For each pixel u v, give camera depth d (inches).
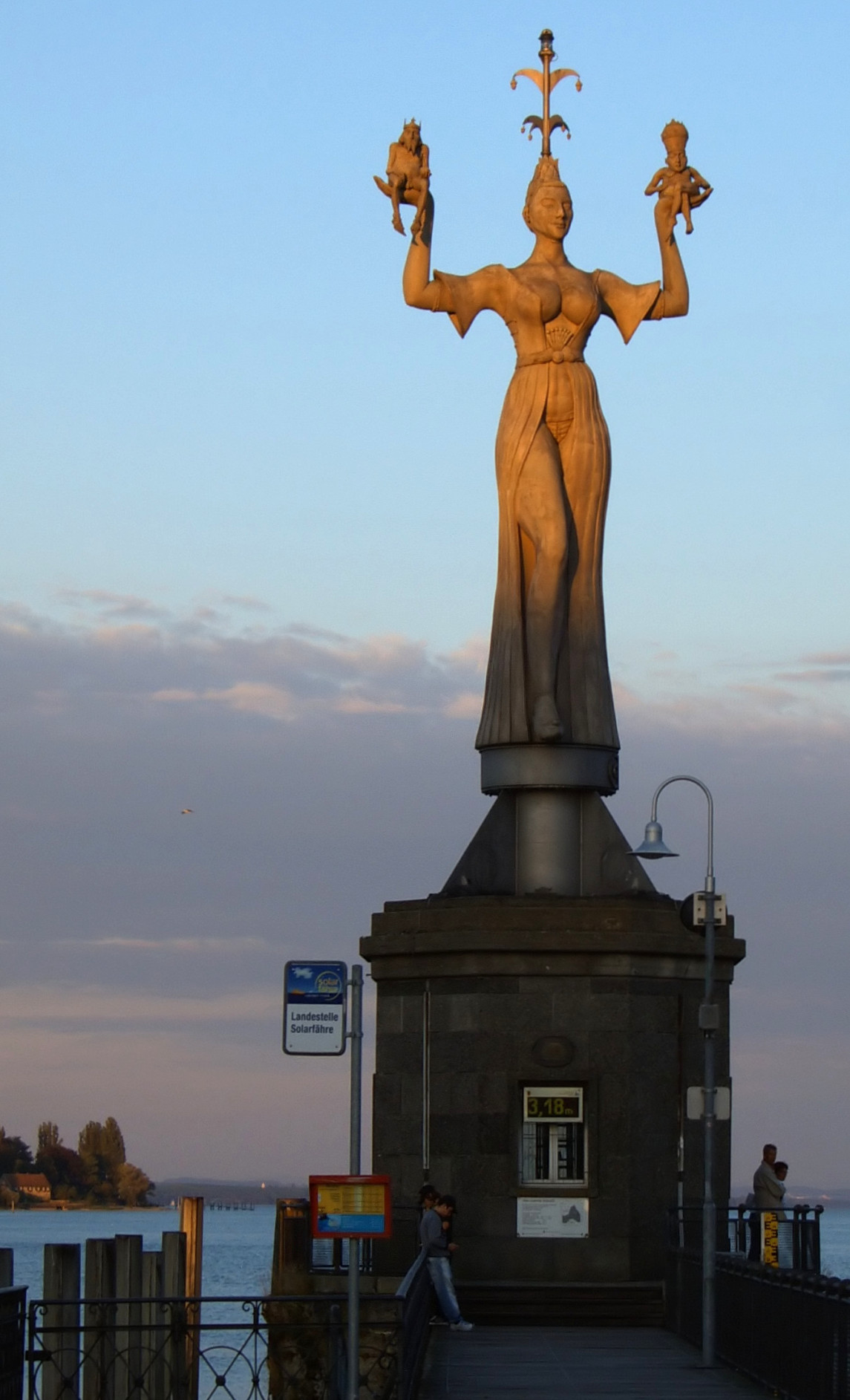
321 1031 745.6
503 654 1364.4
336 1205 730.2
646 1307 1208.2
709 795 1104.8
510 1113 1253.7
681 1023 1280.8
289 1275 1236.5
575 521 1374.3
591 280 1393.9
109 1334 1078.4
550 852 1347.2
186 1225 1595.7
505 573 1371.8
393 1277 1233.4
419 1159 1263.5
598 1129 1248.2
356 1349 725.9
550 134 1424.7
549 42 1432.1
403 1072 1280.8
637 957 1264.8
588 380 1381.6
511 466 1366.9
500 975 1263.5
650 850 1097.4
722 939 1293.1
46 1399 1076.5
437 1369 973.8
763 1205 1304.1
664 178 1400.1
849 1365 753.0
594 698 1362.0
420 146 1379.2
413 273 1370.6
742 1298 954.7
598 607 1379.2
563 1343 1098.1
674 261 1392.7
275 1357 1080.8
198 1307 971.3
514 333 1393.9
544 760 1346.0
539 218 1397.6
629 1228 1236.5
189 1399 1215.6
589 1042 1256.8
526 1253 1238.3
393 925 1307.8
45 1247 1045.8
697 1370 971.3
